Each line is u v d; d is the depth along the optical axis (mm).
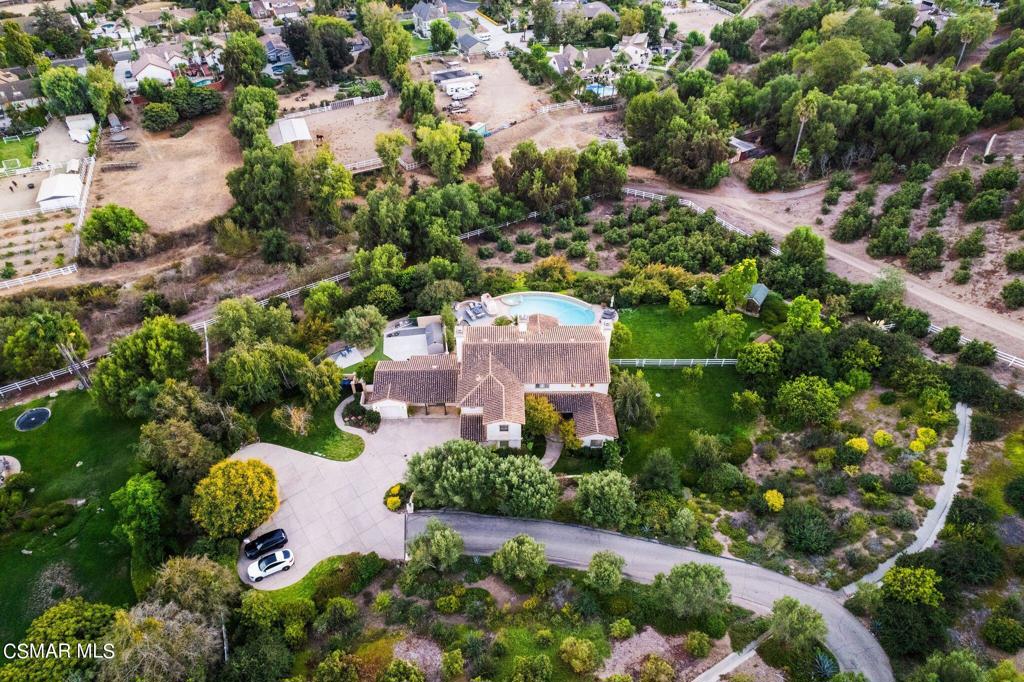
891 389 73062
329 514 65125
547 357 73375
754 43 190625
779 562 57562
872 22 149375
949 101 113938
